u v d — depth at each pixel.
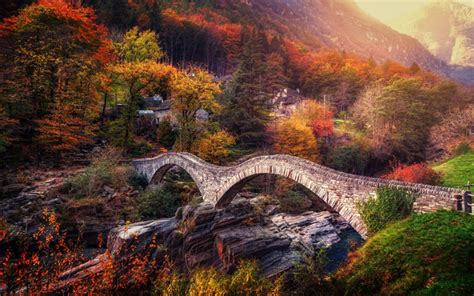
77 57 37.03
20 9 38.62
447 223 11.09
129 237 21.25
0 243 16.67
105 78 39.22
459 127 43.41
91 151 36.78
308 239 30.41
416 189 13.70
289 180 41.56
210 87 43.91
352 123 60.00
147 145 43.16
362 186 15.48
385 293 8.95
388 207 13.58
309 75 89.94
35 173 29.27
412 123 52.12
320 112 58.50
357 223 15.38
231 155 45.47
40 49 34.22
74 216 24.25
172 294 10.91
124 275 14.52
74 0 54.59
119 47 57.12
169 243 22.27
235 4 160.75
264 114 52.16
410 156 49.47
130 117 41.59
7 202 23.44
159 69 44.00
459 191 12.38
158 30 79.19
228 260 21.55
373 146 51.09
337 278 10.93
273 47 96.06
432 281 8.42
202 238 22.72
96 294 12.60
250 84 51.56
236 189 24.61
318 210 40.41
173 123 49.91
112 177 30.09
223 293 9.36
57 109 33.75
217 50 96.44
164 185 32.69
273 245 24.23
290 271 21.56
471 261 8.66
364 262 10.95
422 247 10.12
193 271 19.89
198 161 28.27
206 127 46.62
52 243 21.41
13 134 31.89
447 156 40.94
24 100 32.31
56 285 11.20
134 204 28.52
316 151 48.44
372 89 59.16
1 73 31.34
